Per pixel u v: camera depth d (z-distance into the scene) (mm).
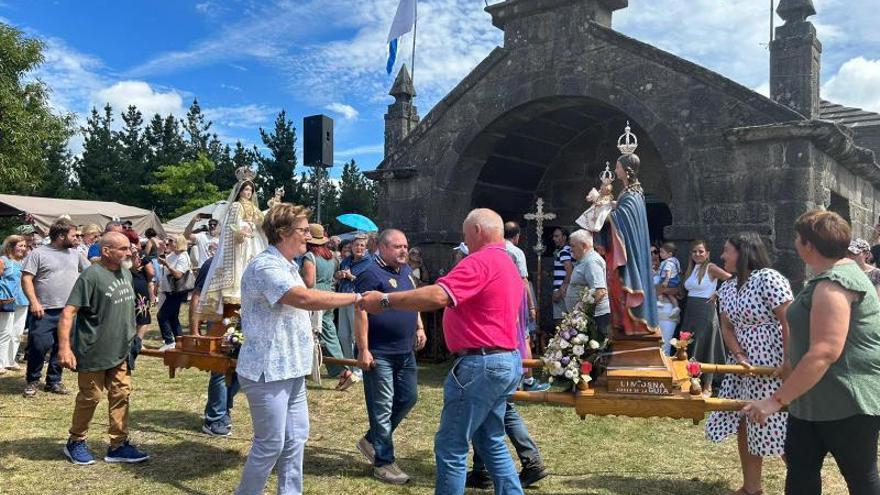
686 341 4465
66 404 6910
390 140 11984
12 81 21031
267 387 3809
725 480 4895
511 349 3633
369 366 4660
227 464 5121
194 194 39812
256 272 3818
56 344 7363
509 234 6953
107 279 5016
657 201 11969
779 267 7840
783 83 8031
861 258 6820
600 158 11609
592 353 4328
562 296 9391
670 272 8109
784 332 4168
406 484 4781
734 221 8141
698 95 8406
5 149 20703
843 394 2990
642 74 8797
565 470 5117
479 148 10531
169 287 10352
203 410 6727
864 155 8930
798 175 7762
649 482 4855
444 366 9750
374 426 4828
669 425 6430
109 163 44125
